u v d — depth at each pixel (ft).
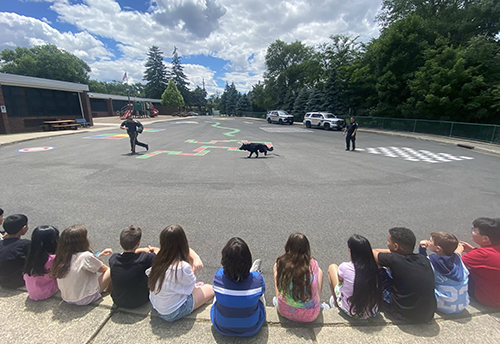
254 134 74.69
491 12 71.87
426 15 86.74
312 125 98.07
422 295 7.23
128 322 7.57
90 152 39.60
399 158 38.88
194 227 14.93
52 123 69.87
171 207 17.99
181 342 6.95
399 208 18.58
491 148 46.93
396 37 79.87
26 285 8.29
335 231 14.76
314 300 7.46
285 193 21.54
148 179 25.25
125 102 167.94
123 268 7.68
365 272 7.35
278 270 7.60
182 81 283.18
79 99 83.82
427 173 29.55
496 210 18.61
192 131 80.94
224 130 86.63
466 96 64.13
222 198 20.02
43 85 69.77
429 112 70.59
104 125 91.45
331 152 44.11
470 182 26.00
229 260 6.80
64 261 7.71
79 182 23.77
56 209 17.31
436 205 19.36
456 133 60.49
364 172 29.58
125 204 18.43
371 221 16.25
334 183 24.86
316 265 7.92
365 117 93.15
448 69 65.21
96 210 17.25
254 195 20.89
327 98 111.14
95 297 8.31
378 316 7.81
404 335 7.26
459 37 77.36
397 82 81.20
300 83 168.86
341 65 111.55
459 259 8.00
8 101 63.46
